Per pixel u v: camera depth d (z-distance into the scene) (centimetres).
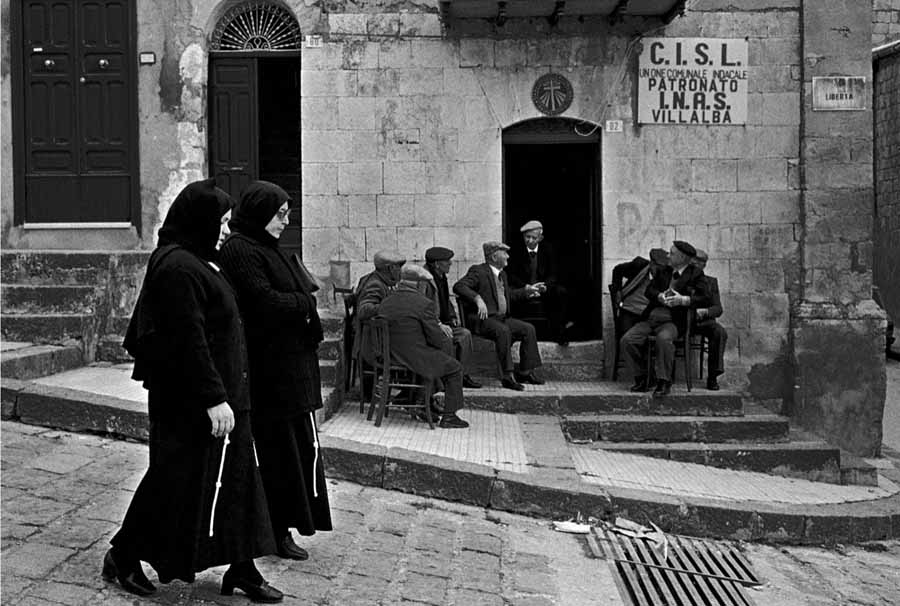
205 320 480
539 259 1151
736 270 1145
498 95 1138
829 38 1131
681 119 1141
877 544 813
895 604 682
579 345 1145
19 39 1149
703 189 1144
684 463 959
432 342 919
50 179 1153
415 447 841
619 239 1146
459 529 696
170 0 1145
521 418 995
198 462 474
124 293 1094
